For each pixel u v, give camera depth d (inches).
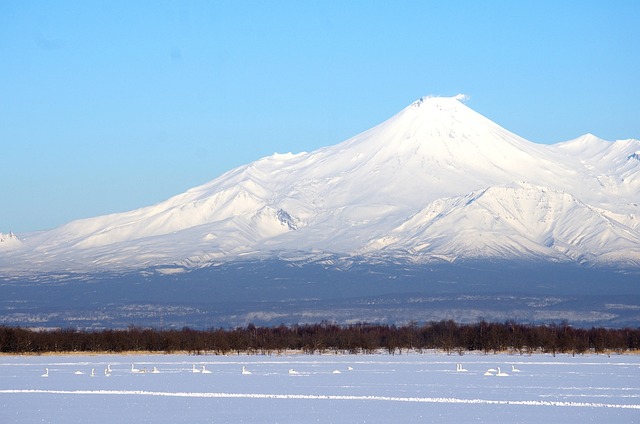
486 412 3833.7
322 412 3836.1
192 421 3624.5
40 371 5733.3
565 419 3661.4
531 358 6978.4
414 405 4037.9
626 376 5290.4
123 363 6530.5
